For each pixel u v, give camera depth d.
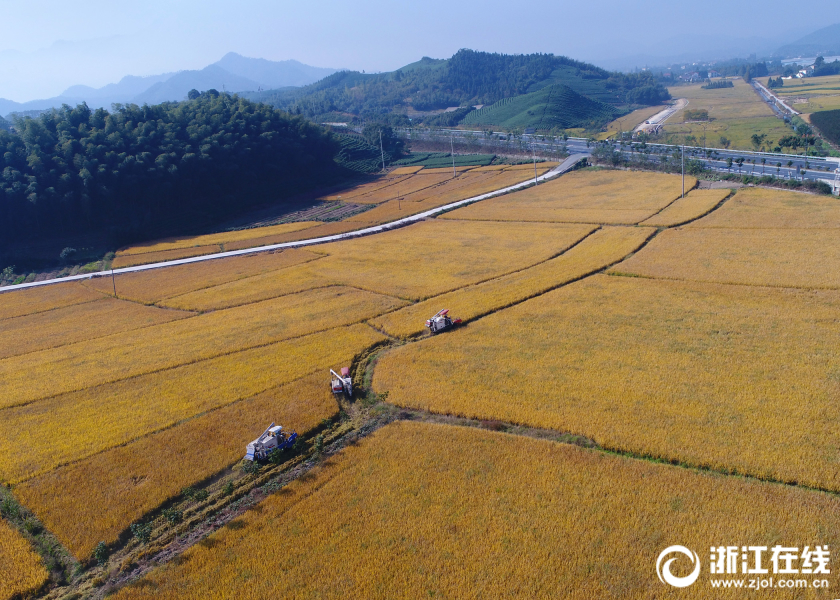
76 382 52.91
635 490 31.48
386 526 30.64
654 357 46.47
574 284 66.94
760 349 45.97
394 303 67.25
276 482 36.03
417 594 26.22
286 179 168.50
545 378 44.94
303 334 60.16
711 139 180.12
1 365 59.72
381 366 50.19
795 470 31.56
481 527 29.86
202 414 45.22
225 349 57.75
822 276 60.69
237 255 100.06
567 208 108.38
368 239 102.81
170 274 91.38
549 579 26.20
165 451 40.16
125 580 29.27
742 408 37.88
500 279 71.94
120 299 81.12
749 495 30.25
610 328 53.31
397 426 40.38
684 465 33.53
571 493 31.73
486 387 44.53
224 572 28.62
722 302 56.84
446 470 34.91
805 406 37.31
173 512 33.44
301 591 27.03
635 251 77.50
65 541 32.34
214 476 37.38
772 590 24.52
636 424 37.47
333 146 186.25
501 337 53.84
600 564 26.72
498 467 34.66
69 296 84.69
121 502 35.12
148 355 58.09
